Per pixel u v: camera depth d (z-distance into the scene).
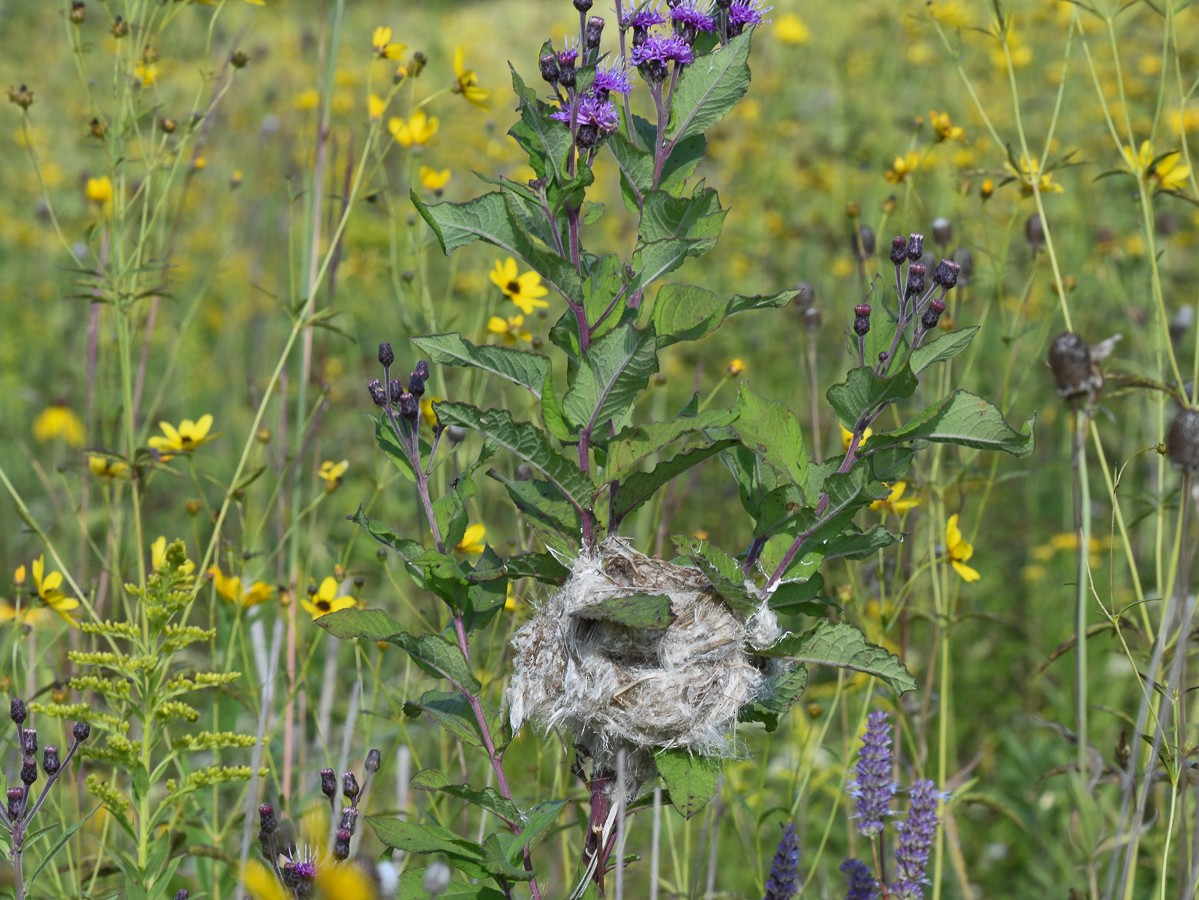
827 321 14.52
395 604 10.98
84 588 9.20
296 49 19.86
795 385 13.80
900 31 17.50
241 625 8.21
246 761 8.64
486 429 4.74
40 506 13.19
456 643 5.26
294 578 8.79
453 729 5.28
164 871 6.38
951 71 17.31
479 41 26.75
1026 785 10.01
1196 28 17.48
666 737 4.99
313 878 4.70
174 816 7.43
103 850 6.94
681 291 4.86
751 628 5.05
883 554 9.02
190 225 17.12
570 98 4.91
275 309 16.27
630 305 5.07
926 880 6.46
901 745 9.09
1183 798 6.12
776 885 6.38
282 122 17.47
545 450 4.77
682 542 5.02
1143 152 8.06
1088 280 13.73
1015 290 14.09
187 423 8.40
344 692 10.06
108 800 6.25
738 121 18.31
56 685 7.68
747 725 5.34
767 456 4.84
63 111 20.42
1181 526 5.43
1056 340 6.54
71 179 18.89
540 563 5.10
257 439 10.40
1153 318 10.33
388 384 5.28
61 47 22.38
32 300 17.27
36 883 7.33
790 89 19.25
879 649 4.91
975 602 11.85
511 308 10.62
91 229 8.87
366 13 29.88
